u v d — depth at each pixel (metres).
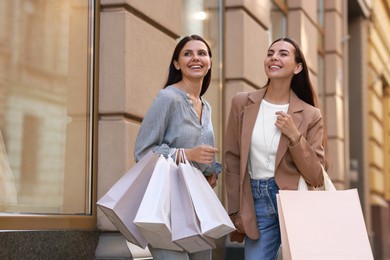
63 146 5.77
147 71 6.41
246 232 4.66
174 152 4.22
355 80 19.50
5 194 5.08
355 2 18.23
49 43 5.73
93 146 6.01
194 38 4.58
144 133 4.34
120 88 6.03
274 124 4.68
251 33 9.24
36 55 5.59
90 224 5.85
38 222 5.15
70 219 5.55
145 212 3.88
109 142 6.02
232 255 8.30
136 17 6.27
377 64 22.72
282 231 4.32
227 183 4.84
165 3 6.86
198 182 4.10
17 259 4.75
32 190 5.38
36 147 5.48
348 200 4.35
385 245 21.59
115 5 6.13
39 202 5.43
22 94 5.42
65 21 5.89
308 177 4.57
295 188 4.60
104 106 6.06
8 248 4.66
